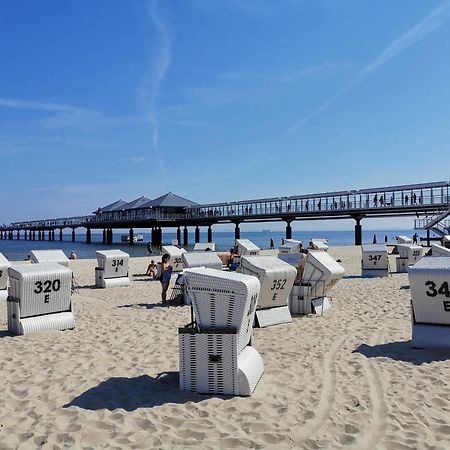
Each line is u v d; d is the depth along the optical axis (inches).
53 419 159.3
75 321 341.7
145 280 680.4
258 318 308.5
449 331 245.3
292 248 957.2
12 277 303.6
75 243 3472.0
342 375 203.8
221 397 176.7
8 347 261.3
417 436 143.4
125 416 160.6
